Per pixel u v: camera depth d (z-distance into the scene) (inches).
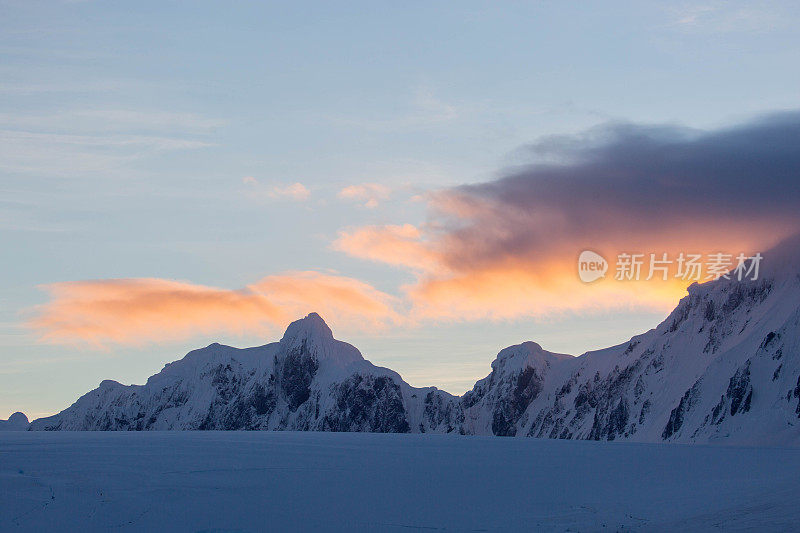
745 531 2452.0
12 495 3056.1
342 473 4092.0
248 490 3417.8
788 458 4630.9
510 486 3750.0
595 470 4355.3
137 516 2883.9
